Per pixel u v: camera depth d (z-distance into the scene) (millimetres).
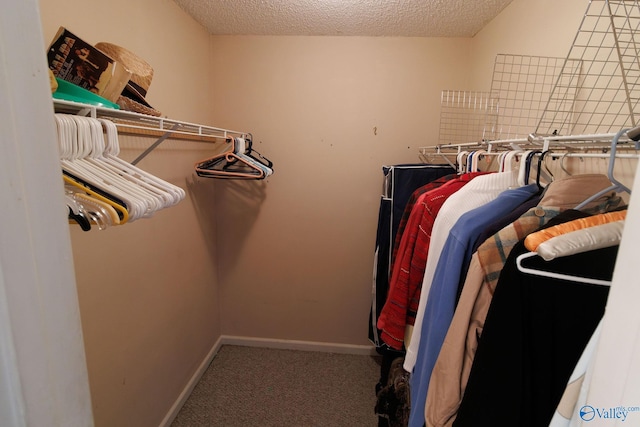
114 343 1182
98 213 622
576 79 1017
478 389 585
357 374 1986
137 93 1013
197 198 1832
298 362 2100
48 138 322
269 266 2168
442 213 917
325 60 1916
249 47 1925
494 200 831
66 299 348
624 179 838
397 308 1128
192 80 1727
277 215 2102
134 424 1317
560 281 562
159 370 1494
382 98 1929
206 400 1755
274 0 1505
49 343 329
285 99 1966
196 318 1874
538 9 1223
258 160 1780
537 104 1222
